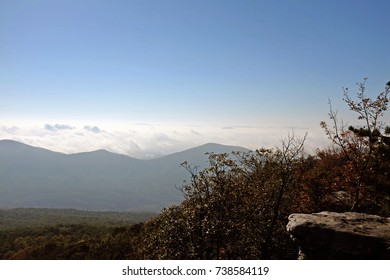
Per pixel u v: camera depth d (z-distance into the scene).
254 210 20.89
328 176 26.55
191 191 20.34
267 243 20.77
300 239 13.65
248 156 23.67
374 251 12.02
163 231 19.30
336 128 25.06
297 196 25.80
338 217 14.35
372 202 23.75
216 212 19.19
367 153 22.44
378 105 22.19
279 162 23.19
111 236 48.41
